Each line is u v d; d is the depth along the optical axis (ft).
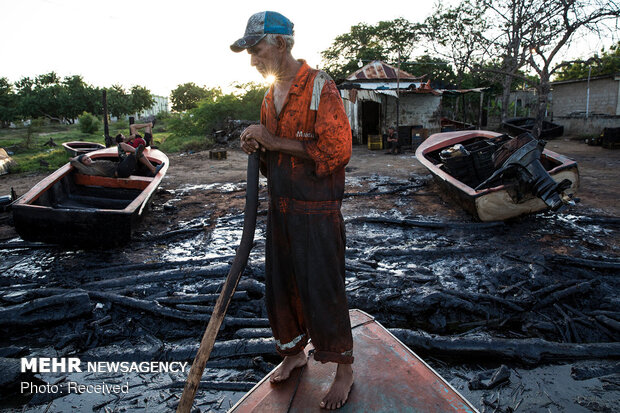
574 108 80.07
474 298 12.82
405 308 12.64
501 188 18.88
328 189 4.73
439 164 26.71
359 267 15.24
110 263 16.69
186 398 4.04
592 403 8.76
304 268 4.83
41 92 196.44
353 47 110.83
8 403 9.17
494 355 10.49
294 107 4.48
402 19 108.37
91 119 123.95
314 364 5.83
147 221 23.02
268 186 5.08
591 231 19.07
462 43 73.00
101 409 8.91
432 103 59.16
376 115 67.05
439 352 10.68
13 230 21.30
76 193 23.20
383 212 23.61
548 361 10.32
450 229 19.97
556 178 19.66
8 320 11.90
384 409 4.75
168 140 77.92
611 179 30.27
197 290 14.08
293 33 4.55
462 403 4.76
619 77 70.44
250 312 12.80
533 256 15.70
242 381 9.71
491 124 82.74
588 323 11.61
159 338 11.91
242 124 69.46
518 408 8.71
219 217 23.79
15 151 66.28
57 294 13.25
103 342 11.65
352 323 6.68
